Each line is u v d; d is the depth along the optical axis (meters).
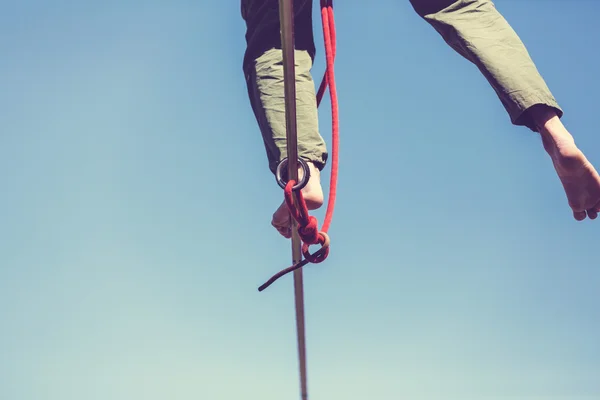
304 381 3.02
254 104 2.82
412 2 2.89
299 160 2.28
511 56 2.72
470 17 2.82
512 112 2.68
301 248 2.39
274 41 2.78
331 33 2.51
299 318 2.82
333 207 2.39
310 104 2.67
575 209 2.87
